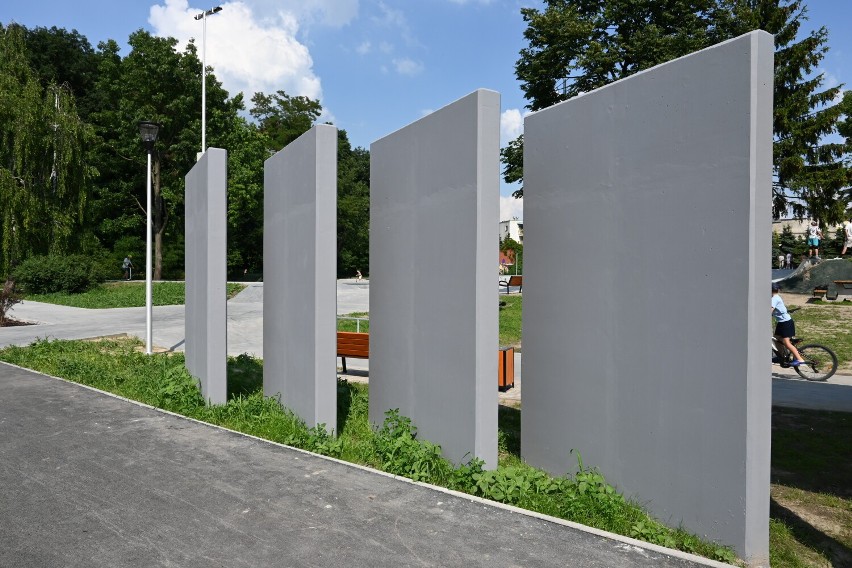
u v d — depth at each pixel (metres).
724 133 4.03
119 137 39.19
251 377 10.05
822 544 4.32
